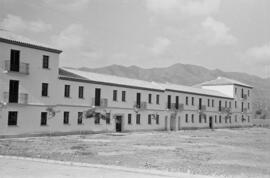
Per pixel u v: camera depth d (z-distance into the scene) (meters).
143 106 56.62
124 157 23.73
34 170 16.83
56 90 41.81
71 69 49.91
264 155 27.16
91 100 46.88
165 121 63.28
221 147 33.12
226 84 87.88
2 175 15.34
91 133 46.69
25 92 37.91
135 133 51.66
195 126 71.94
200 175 16.53
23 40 38.41
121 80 55.19
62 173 16.11
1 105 35.16
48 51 40.78
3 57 35.72
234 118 87.75
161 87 62.34
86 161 20.81
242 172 18.59
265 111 163.75
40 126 39.56
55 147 28.98
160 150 28.89
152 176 16.00
